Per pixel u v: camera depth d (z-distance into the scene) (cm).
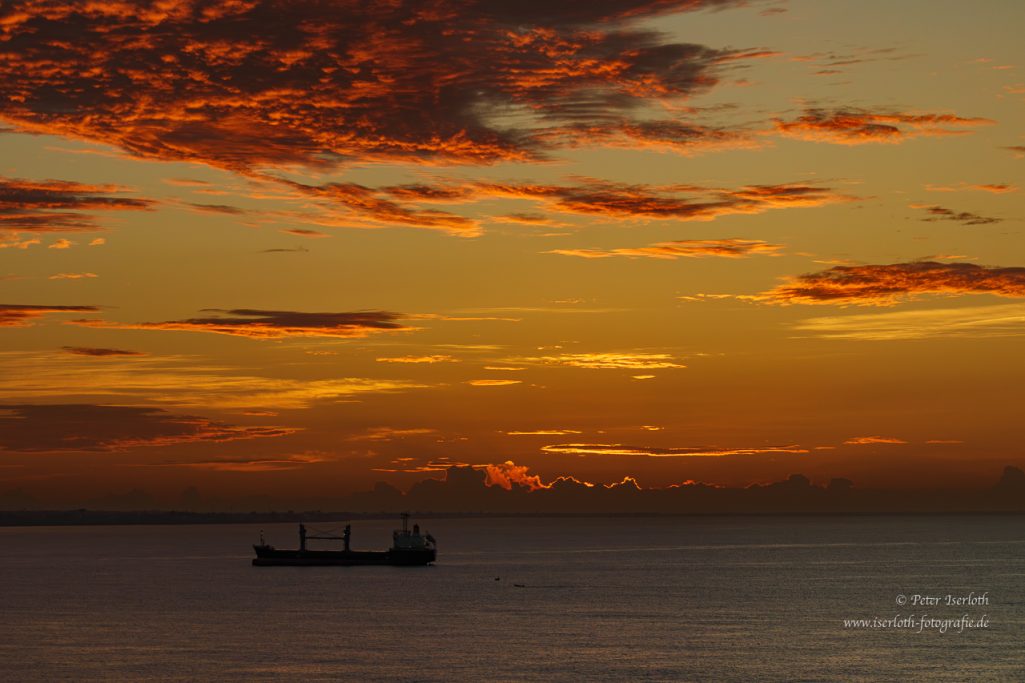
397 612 18150
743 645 14012
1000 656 13100
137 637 14950
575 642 14325
